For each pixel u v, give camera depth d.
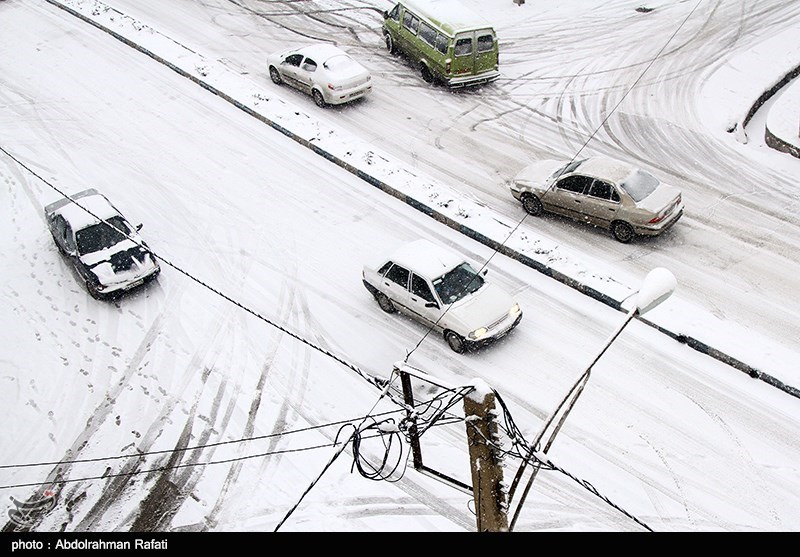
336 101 20.02
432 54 20.64
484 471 5.87
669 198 14.73
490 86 21.25
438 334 13.56
